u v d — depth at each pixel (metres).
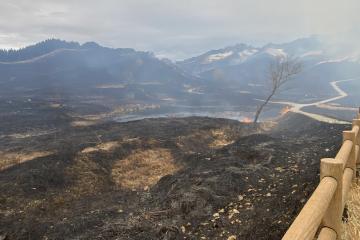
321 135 21.50
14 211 13.21
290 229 2.83
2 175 16.98
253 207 10.02
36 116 55.12
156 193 13.99
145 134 28.00
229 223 9.45
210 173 13.31
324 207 3.33
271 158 14.58
